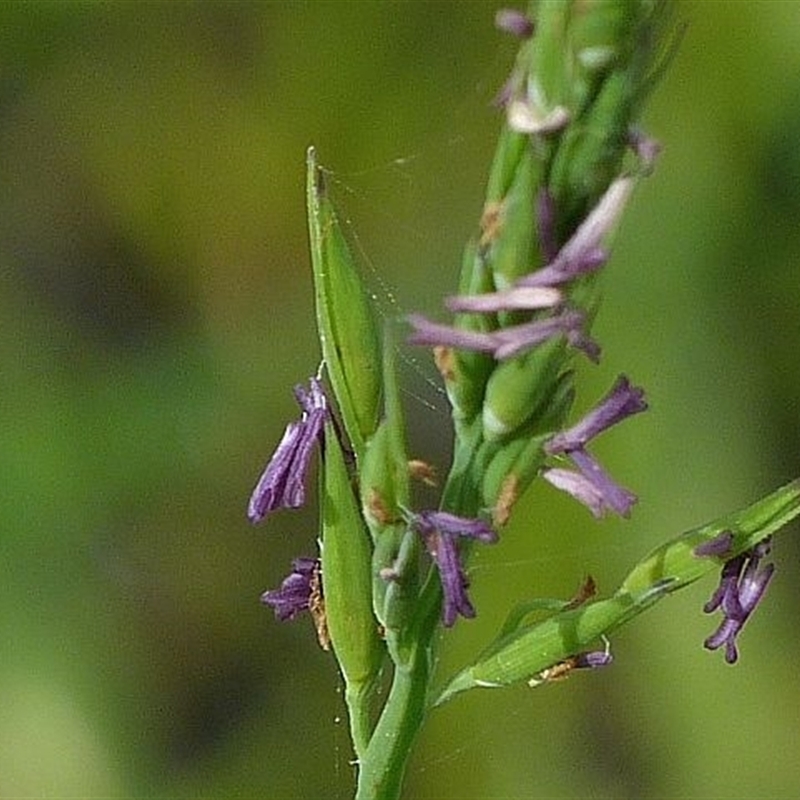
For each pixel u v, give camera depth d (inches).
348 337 4.4
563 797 5.7
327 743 5.9
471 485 4.4
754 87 5.8
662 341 5.8
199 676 5.9
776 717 5.8
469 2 5.9
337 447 4.4
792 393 5.8
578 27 4.2
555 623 4.4
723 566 4.4
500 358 4.3
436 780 5.8
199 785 5.8
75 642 5.9
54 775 5.8
